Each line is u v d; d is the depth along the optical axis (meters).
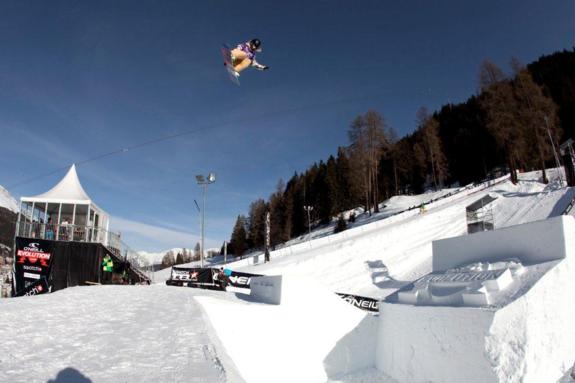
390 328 8.79
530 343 6.00
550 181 38.03
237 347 8.86
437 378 7.05
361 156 59.00
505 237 8.48
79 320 8.92
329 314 9.70
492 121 45.44
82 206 23.00
